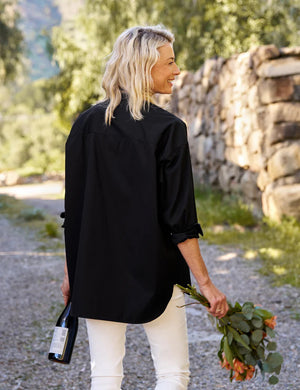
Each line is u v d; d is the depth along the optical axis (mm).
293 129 8469
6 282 6234
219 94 11352
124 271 1962
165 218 1926
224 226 8820
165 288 1972
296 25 15453
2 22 24828
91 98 20250
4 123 44281
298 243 7238
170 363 2047
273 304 4891
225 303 2002
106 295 1971
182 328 2059
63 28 20844
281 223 8336
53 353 2143
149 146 1946
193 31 16281
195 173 13969
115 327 2043
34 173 31703
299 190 8266
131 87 2014
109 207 1990
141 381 3365
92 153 2033
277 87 8461
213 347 3902
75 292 2004
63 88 22078
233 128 10367
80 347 3992
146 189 1943
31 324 4578
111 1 18547
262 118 8836
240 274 6031
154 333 2039
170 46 2094
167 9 17062
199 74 12992
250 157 9461
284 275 5793
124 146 1983
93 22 19078
